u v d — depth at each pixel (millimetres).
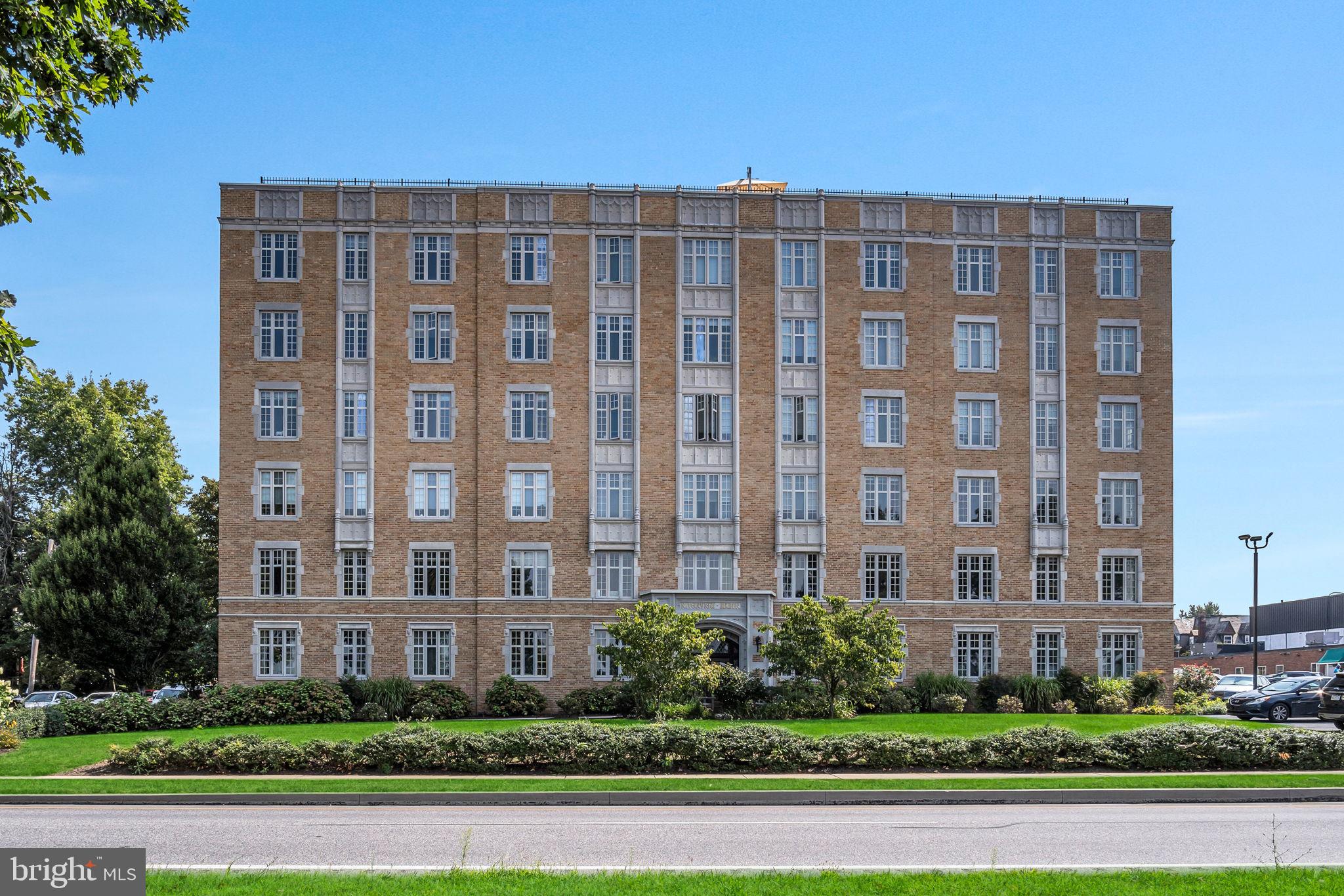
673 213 54062
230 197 52688
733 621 51844
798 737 30297
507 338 53125
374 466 52312
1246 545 66000
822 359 54000
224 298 52375
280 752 30047
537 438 52938
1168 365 55875
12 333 16703
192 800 25406
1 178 16578
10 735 35469
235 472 51875
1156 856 18328
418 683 51562
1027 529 54594
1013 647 54094
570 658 52156
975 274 55375
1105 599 54781
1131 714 50125
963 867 17172
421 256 53250
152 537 61375
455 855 18312
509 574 52344
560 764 29688
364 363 52688
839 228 54531
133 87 17703
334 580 51781
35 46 15969
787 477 53719
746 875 15930
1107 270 56000
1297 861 17859
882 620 44438
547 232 53531
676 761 29891
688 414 53531
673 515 53062
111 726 42156
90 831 20969
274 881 15359
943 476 54469
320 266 52812
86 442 72500
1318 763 30734
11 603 72188
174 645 62188
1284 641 104438
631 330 53594
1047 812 23625
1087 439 55312
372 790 25797
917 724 41031
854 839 19875
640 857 18062
